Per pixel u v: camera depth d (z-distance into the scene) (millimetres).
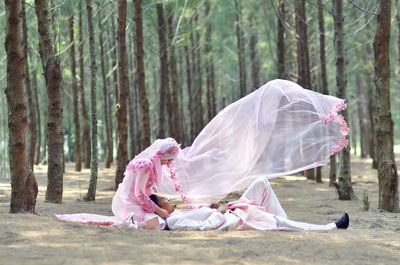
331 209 8906
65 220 5785
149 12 15703
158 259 3891
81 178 15727
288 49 19516
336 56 10828
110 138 24578
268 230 5715
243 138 6215
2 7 12172
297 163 6254
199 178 6133
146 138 12859
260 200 6145
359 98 29531
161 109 15266
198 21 22328
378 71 8578
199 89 24047
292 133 6270
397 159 25000
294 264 3979
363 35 19453
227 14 22828
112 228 5449
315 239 5195
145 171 5734
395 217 7832
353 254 4523
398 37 17953
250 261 3982
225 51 27312
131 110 20375
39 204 8242
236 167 6191
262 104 6293
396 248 4977
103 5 11219
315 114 6316
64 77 24078
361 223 7039
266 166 6234
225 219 5727
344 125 6258
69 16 13617
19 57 6000
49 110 8742
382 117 8609
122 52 11281
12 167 6098
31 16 15695
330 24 18172
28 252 3955
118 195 5953
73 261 3674
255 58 24484
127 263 3701
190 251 4266
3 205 7742
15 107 6016
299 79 16094
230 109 6309
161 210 5750
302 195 11719
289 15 18562
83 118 19641
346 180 10586
